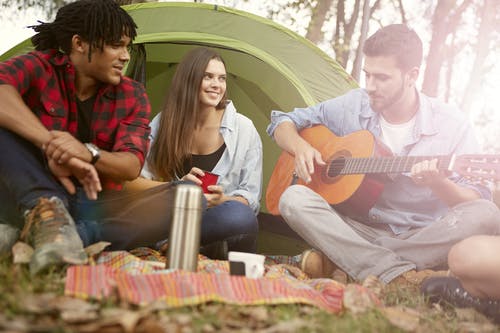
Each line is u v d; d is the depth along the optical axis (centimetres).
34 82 276
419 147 364
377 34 371
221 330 178
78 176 254
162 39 433
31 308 171
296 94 441
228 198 331
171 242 236
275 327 186
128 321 166
